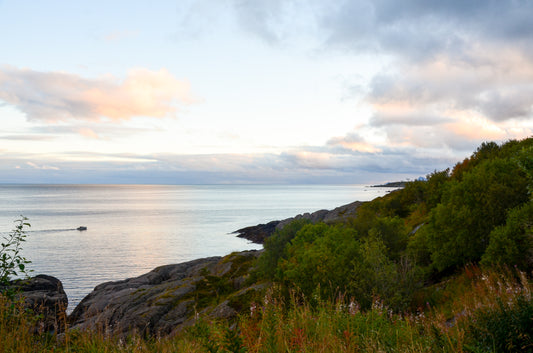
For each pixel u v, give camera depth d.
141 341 5.85
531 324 5.09
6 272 6.43
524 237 12.12
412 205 38.44
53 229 125.56
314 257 16.78
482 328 5.56
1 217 162.62
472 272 13.57
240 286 36.97
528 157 12.16
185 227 133.12
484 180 16.31
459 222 15.84
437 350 5.12
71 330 5.78
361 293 13.23
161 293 36.12
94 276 60.72
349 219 28.06
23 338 5.15
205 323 5.45
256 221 153.62
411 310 12.65
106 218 168.88
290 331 5.84
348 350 5.16
